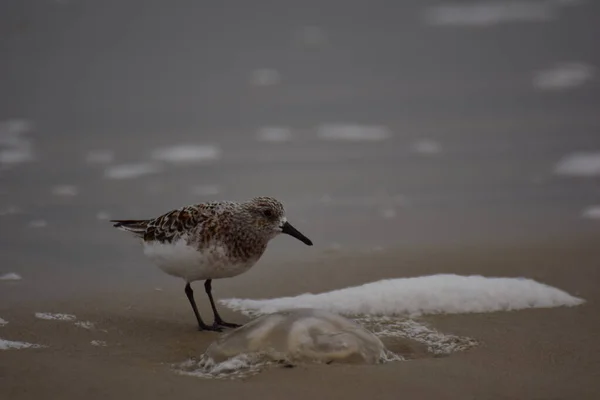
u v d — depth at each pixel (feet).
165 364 27.14
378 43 92.58
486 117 66.64
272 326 27.22
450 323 31.01
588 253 39.42
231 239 29.96
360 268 37.68
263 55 87.81
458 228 43.45
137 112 68.23
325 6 108.06
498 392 24.67
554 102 70.44
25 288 34.68
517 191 49.98
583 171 53.67
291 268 37.83
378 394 24.36
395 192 50.06
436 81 77.97
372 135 62.64
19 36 90.43
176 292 35.06
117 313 32.27
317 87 76.54
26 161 55.57
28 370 26.12
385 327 30.63
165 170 54.03
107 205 47.06
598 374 26.17
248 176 52.85
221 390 24.57
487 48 89.35
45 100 70.74
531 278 36.35
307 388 24.66
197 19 100.89
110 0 104.63
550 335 29.71
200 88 75.97
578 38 91.71
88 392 24.56
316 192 49.83
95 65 82.64
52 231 42.80
